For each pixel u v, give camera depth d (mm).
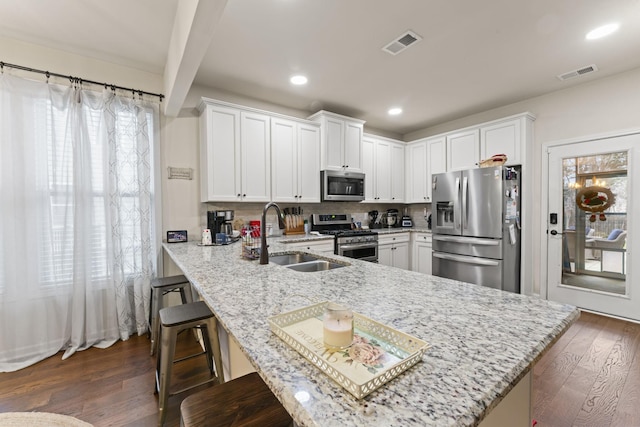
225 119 2957
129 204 2607
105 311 2502
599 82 2963
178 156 2969
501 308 946
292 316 814
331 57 2498
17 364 2084
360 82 2996
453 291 1145
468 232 3395
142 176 2656
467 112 3945
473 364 599
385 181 4477
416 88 3160
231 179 2979
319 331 750
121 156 2576
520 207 3324
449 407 469
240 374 1449
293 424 855
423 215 4844
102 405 1673
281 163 3324
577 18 2008
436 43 2301
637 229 2777
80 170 2365
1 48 2176
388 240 4082
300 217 3846
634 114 2771
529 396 906
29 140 2186
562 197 3252
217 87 3115
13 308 2141
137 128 2635
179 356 2215
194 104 3041
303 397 495
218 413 876
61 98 2318
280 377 554
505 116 3697
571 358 2127
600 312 3004
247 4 1843
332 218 4125
